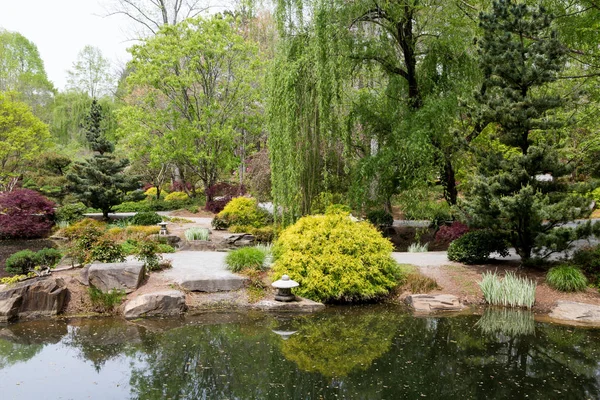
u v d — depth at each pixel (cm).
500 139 952
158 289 857
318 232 948
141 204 2436
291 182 1067
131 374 544
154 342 665
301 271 908
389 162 1145
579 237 888
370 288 885
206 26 2127
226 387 505
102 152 1967
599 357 606
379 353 621
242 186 2214
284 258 923
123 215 2097
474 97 953
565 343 662
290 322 772
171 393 489
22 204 1661
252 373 548
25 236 1636
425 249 1260
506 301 861
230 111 2217
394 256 1142
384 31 1198
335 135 1105
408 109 1189
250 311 833
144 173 2619
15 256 1009
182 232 1502
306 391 495
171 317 796
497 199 889
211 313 820
